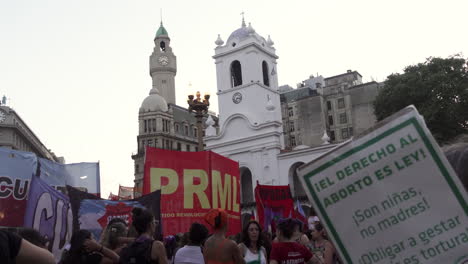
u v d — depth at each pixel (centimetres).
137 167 7688
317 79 8988
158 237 1073
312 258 716
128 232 776
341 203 295
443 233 271
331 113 8031
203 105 2214
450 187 270
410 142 282
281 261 695
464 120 4244
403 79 4572
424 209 276
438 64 4559
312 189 302
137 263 603
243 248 805
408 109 285
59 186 1202
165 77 9794
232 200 1370
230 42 5972
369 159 291
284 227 709
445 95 4303
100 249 621
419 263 274
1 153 1014
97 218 1006
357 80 8581
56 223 986
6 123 7519
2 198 999
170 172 1223
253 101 5628
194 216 1234
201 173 1271
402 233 279
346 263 290
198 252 720
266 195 1582
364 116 7325
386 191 285
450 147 287
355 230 290
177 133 8200
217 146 5625
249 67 5759
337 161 298
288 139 8288
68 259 621
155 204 1090
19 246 304
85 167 1306
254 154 5366
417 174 279
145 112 7831
